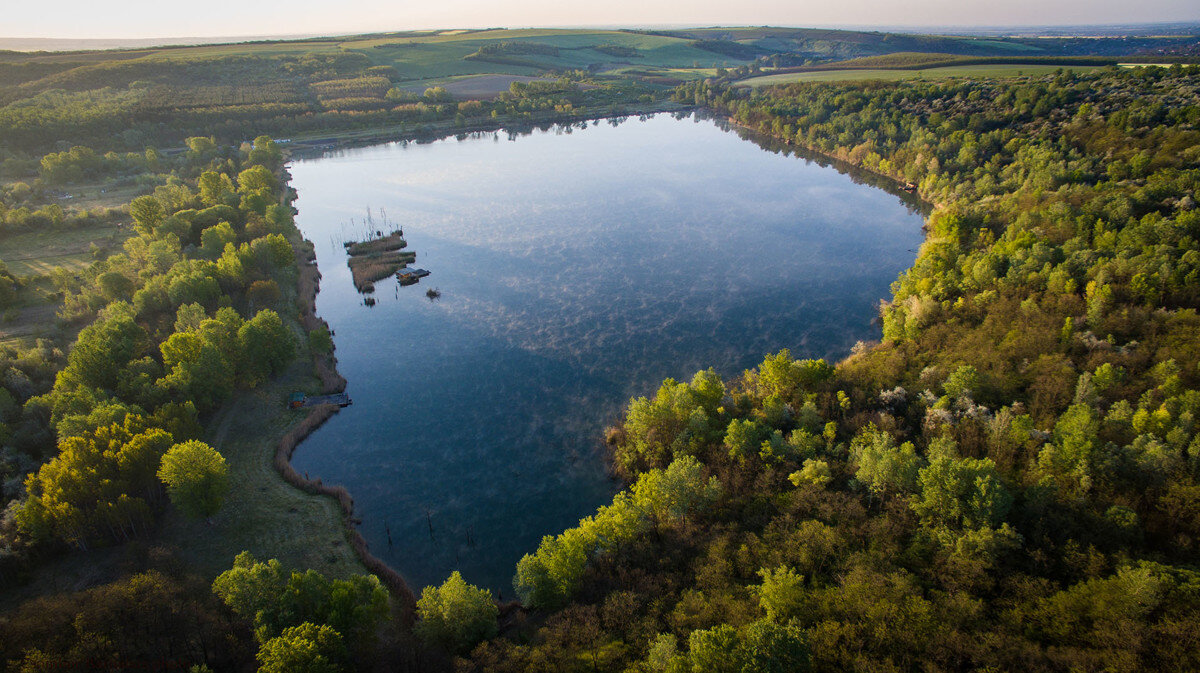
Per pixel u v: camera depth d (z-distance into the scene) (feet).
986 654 158.81
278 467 298.56
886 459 225.76
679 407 286.87
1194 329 295.48
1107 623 161.58
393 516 279.08
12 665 170.19
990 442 249.14
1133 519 192.34
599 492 289.94
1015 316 342.85
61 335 390.21
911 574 190.39
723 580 203.51
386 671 191.31
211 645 190.49
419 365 393.09
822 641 167.53
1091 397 262.47
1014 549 195.21
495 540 266.36
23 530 224.94
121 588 195.00
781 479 250.16
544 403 353.31
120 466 242.99
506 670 177.88
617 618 193.77
